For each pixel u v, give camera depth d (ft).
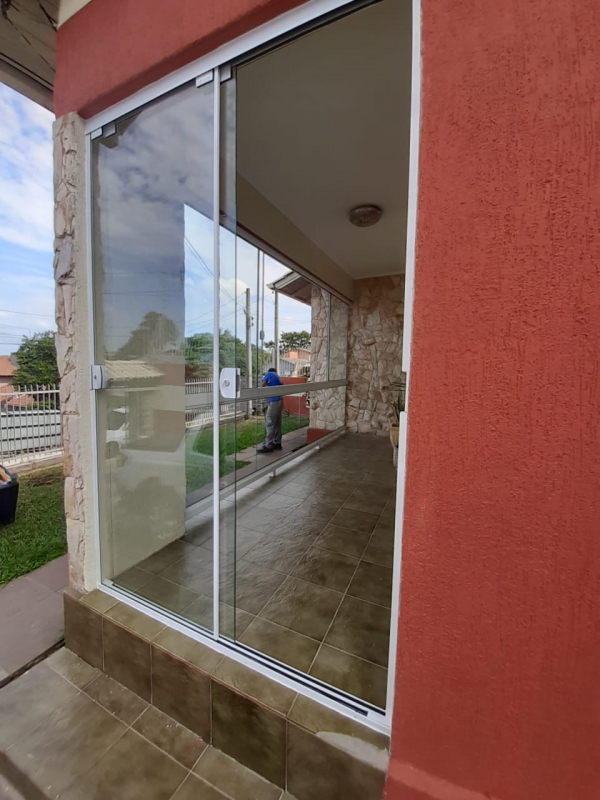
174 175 5.02
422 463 2.54
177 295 6.08
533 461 2.25
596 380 2.07
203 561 5.00
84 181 4.86
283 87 5.56
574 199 2.03
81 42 4.50
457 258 2.32
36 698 4.29
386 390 17.85
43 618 5.70
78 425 5.06
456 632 2.56
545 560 2.28
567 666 2.29
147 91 4.16
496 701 2.50
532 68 2.05
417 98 2.51
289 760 3.29
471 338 2.32
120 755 3.65
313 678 3.76
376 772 2.90
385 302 17.71
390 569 6.07
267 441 10.79
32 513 9.93
